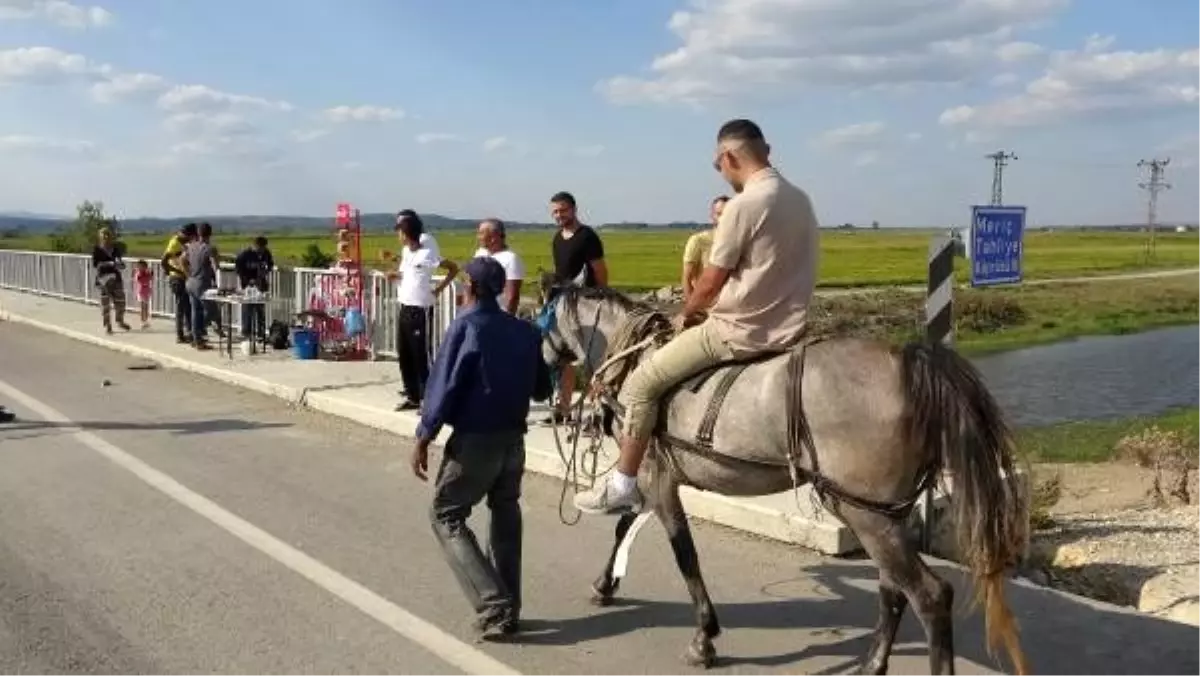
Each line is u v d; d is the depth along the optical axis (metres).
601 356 6.02
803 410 4.53
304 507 8.30
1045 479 9.80
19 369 16.11
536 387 5.71
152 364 16.64
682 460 5.11
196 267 17.02
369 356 16.11
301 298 17.55
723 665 5.35
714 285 4.85
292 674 5.18
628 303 6.02
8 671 5.18
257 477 9.29
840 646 5.59
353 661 5.34
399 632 5.73
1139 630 5.75
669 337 5.38
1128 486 10.77
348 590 6.38
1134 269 80.81
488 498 5.82
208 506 8.27
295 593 6.32
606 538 7.59
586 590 6.48
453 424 5.51
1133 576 6.96
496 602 5.56
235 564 6.85
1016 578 6.83
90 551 7.09
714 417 4.88
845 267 73.00
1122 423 18.70
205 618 5.91
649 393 5.09
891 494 4.39
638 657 5.44
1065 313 47.53
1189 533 8.12
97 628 5.75
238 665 5.28
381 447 10.68
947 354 4.41
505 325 5.57
